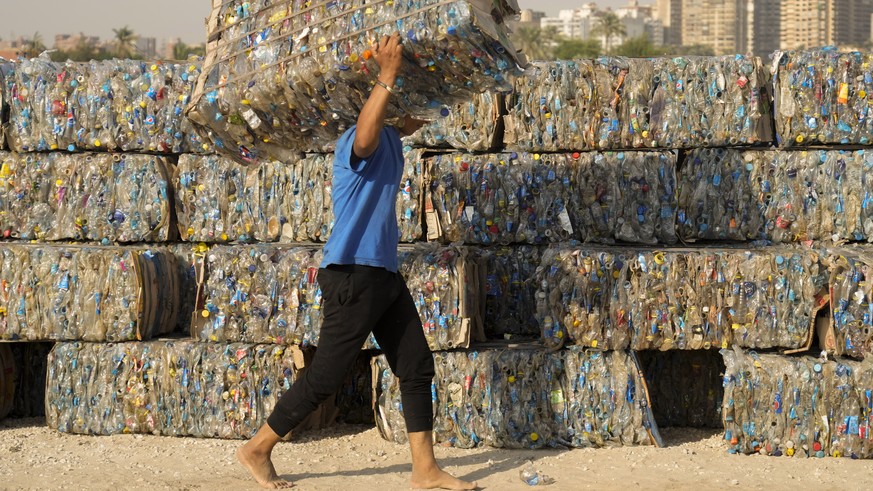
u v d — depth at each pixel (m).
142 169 5.44
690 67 5.11
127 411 5.18
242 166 5.21
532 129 5.21
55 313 5.18
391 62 3.95
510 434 4.90
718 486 4.27
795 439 4.69
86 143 5.48
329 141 4.59
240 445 5.03
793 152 5.10
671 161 5.14
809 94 5.03
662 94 5.12
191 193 5.47
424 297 4.93
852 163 5.02
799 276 4.77
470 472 4.53
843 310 4.66
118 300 5.16
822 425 4.67
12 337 5.21
